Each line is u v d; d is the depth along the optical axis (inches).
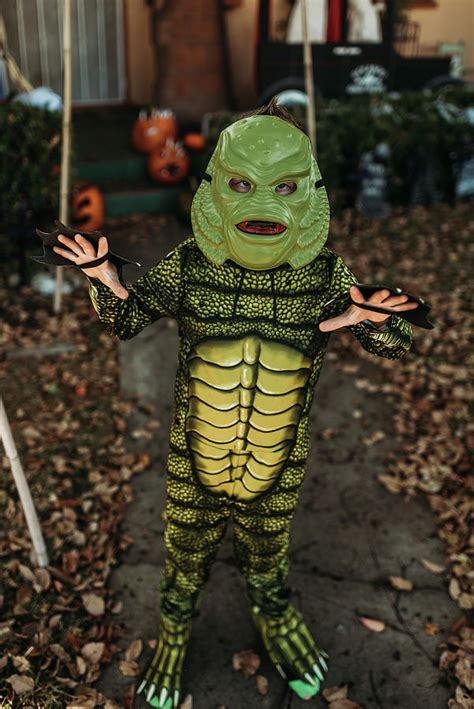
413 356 187.8
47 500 136.1
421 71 299.4
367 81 293.6
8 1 313.6
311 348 77.5
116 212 276.4
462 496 138.7
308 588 119.6
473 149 282.4
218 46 310.0
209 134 269.3
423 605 116.5
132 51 335.9
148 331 197.5
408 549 127.9
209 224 72.7
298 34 293.7
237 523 90.7
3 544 125.4
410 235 263.6
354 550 127.7
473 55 364.8
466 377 177.5
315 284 75.6
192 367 77.8
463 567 122.6
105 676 103.9
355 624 113.0
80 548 126.0
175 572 97.4
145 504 137.6
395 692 102.4
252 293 74.7
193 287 76.2
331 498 140.4
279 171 68.8
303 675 100.7
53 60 329.7
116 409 164.7
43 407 163.9
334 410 167.3
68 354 184.7
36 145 205.2
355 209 280.2
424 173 283.9
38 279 213.5
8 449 106.3
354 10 299.3
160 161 279.9
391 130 269.7
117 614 114.2
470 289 221.9
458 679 103.7
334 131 263.9
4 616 112.4
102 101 342.3
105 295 72.0
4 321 197.0
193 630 111.7
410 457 149.6
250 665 105.4
